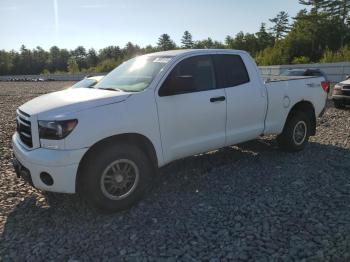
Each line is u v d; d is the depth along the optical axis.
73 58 116.62
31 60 119.31
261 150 6.95
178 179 5.45
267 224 3.95
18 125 4.53
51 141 3.95
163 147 4.66
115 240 3.72
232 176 5.54
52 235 3.85
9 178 5.56
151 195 4.85
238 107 5.47
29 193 4.97
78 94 4.60
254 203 4.52
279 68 30.69
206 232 3.83
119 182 4.26
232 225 3.96
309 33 69.62
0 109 14.40
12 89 30.42
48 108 4.12
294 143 6.64
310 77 6.98
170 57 5.01
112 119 4.15
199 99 4.98
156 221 4.11
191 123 4.91
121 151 4.20
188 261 3.32
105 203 4.17
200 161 6.30
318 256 3.34
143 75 4.88
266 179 5.38
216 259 3.34
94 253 3.49
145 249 3.54
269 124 6.08
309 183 5.19
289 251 3.43
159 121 4.57
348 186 5.05
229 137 5.45
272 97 6.02
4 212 4.39
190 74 5.02
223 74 5.40
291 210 4.29
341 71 28.64
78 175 4.09
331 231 3.77
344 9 69.31
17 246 3.64
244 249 3.48
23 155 4.13
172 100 4.70
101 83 5.29
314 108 6.93
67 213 4.35
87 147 3.98
